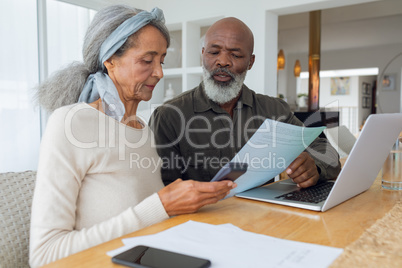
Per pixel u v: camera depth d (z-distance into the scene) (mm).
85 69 1047
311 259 576
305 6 3008
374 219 836
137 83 1015
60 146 845
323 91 12953
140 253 589
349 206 960
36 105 1083
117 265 564
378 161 1082
